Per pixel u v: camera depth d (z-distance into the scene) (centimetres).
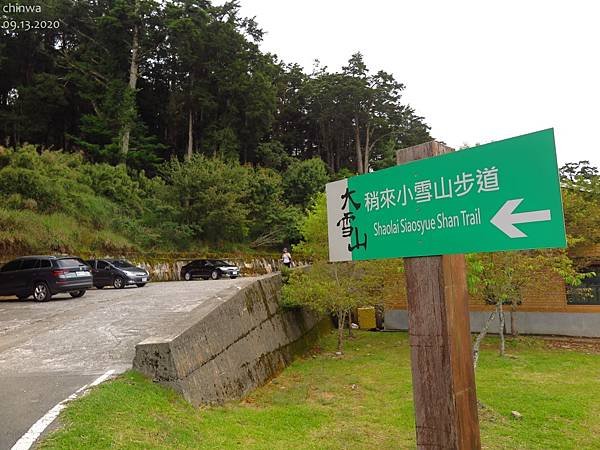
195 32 3422
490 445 562
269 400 769
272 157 4016
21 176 2075
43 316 1080
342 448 531
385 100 4966
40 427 438
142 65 3775
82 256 2080
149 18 3456
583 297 1385
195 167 2914
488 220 288
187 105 3731
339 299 1194
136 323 930
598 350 1216
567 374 948
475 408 318
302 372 1016
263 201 3312
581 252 1377
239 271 2680
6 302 1444
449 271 320
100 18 3306
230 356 797
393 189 346
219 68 3672
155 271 2431
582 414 685
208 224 2914
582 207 1383
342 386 872
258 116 3822
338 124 5134
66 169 2452
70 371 632
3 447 401
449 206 309
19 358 714
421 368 323
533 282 1203
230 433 530
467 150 301
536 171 268
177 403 562
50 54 3619
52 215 2116
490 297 1173
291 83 5100
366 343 1398
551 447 562
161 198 2845
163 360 597
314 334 1422
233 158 3438
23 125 3341
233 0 3859
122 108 3203
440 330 315
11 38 3475
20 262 1480
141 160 3378
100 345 770
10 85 3681
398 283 1288
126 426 459
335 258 392
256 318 1012
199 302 1161
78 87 3419
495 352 1185
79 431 429
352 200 379
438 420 312
